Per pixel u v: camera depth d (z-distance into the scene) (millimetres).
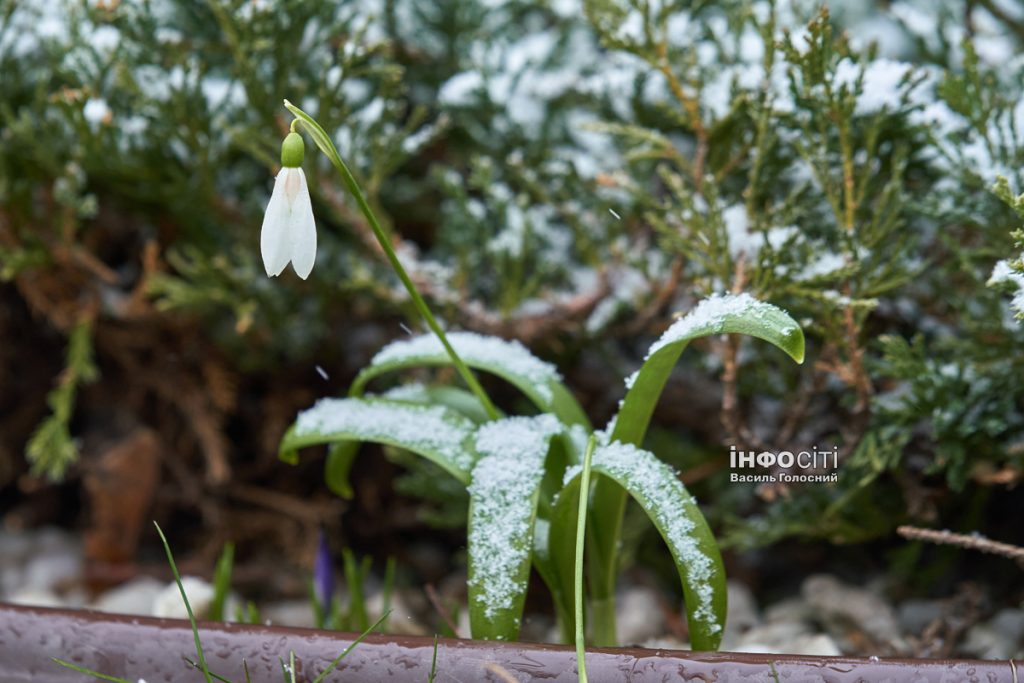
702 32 794
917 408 719
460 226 818
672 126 803
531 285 787
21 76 817
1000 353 718
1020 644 748
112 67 797
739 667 614
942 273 740
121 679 642
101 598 849
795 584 842
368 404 685
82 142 779
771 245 715
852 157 740
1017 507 798
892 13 819
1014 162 713
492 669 624
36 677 646
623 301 803
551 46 849
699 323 637
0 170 799
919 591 797
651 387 655
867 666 612
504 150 845
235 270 836
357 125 783
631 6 774
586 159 831
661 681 616
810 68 708
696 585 641
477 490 653
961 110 712
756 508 820
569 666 621
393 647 631
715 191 722
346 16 845
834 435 760
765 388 770
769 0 727
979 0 789
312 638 637
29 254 809
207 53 813
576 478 650
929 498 745
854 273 704
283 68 779
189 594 746
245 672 636
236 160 835
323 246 831
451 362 691
